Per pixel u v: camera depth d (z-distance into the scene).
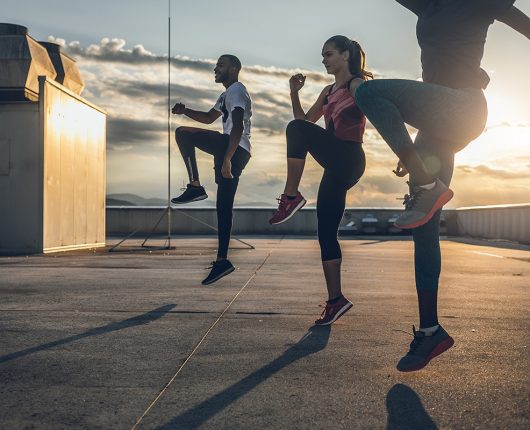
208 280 4.20
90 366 2.34
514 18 2.19
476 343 2.79
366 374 2.24
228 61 4.28
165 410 1.82
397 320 3.38
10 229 9.09
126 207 19.56
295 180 3.12
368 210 20.28
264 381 2.13
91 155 10.99
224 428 1.67
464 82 2.22
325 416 1.77
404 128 2.18
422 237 2.30
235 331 3.04
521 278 5.97
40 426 1.68
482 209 17.78
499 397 1.97
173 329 3.08
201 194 4.20
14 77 9.27
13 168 9.05
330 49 3.17
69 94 9.91
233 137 4.10
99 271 6.18
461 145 2.31
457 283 5.46
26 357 2.47
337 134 3.15
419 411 1.82
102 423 1.71
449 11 2.18
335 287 3.21
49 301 4.05
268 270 6.41
